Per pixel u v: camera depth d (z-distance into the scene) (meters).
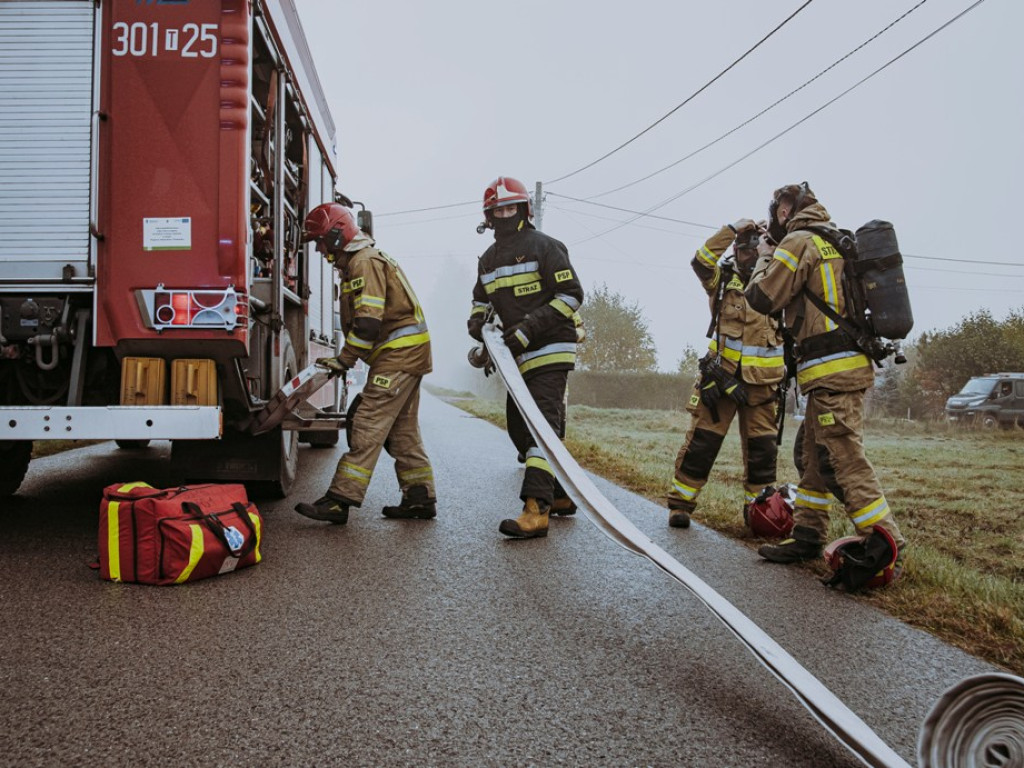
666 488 7.02
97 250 4.43
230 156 4.48
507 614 3.46
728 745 2.32
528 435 5.20
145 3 4.50
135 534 3.77
